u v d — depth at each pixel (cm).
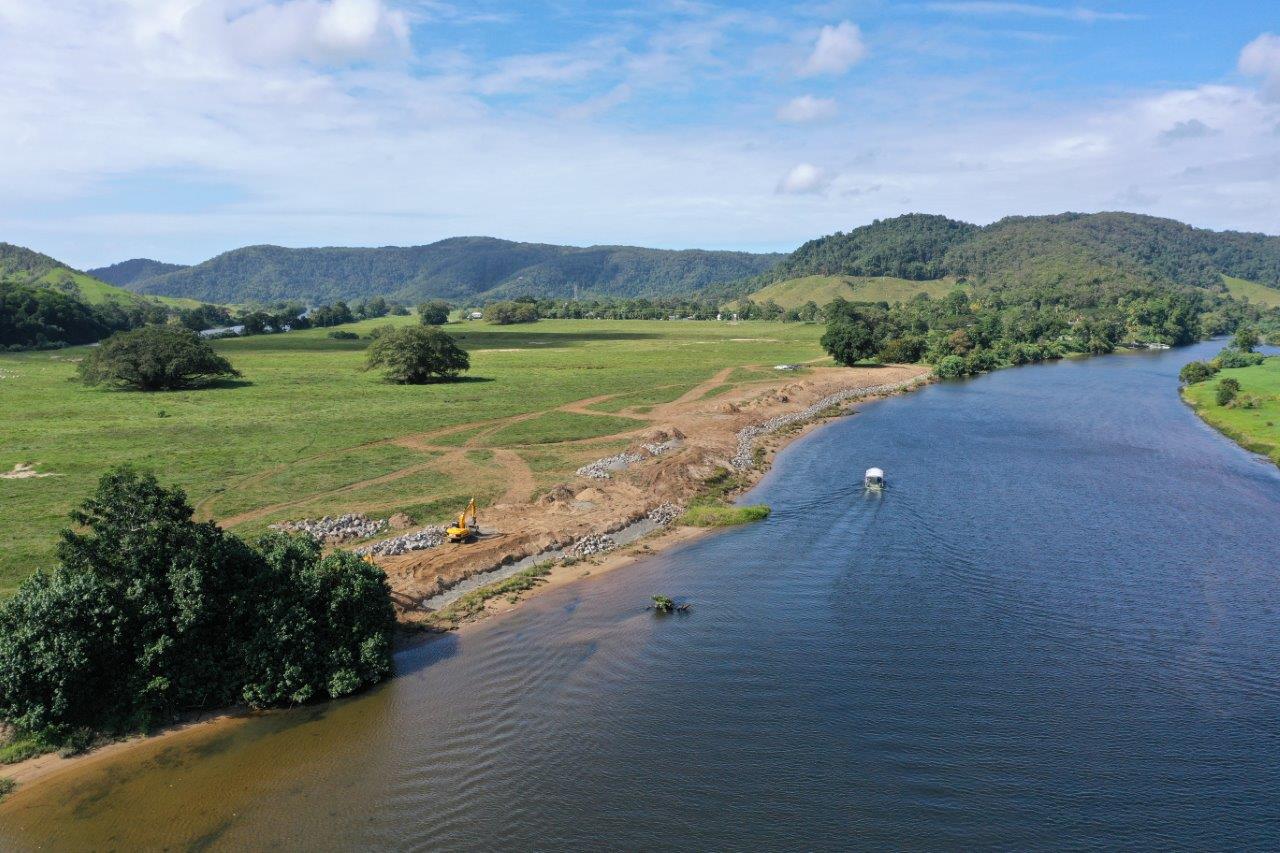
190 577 3409
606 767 3039
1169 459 8162
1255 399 11031
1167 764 3041
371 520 5756
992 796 2867
